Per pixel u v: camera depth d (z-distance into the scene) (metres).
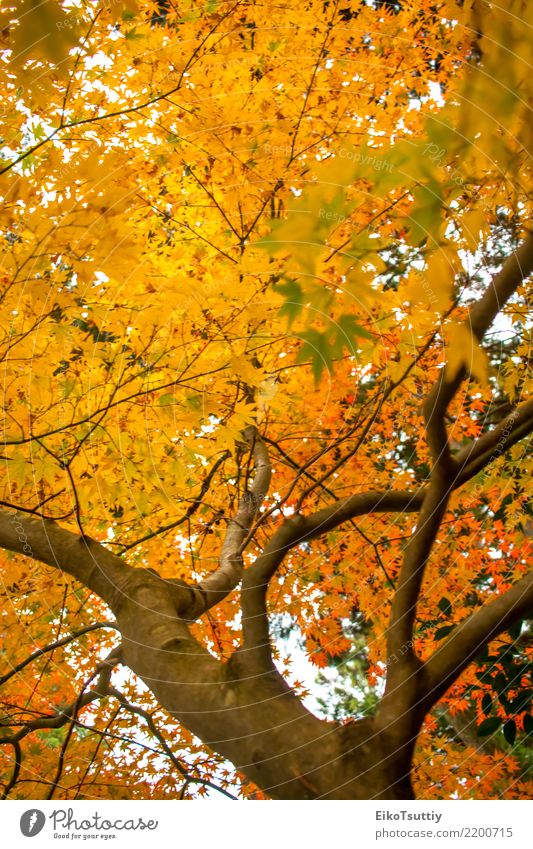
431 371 4.32
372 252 1.83
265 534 4.63
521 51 1.55
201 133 3.84
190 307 3.30
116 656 3.87
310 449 4.76
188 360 3.51
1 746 4.24
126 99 3.80
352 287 1.83
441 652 1.89
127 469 3.66
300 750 1.78
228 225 4.01
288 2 3.93
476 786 3.89
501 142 1.63
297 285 1.83
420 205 1.71
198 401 3.55
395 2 4.45
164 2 4.08
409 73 3.99
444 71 3.88
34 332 3.16
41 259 2.74
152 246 3.90
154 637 2.22
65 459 3.54
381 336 3.46
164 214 3.92
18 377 3.36
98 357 3.58
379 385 4.21
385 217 2.42
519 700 3.91
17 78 2.35
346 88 4.02
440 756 3.98
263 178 3.89
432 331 3.38
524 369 4.10
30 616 4.55
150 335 3.48
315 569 4.60
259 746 1.82
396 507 2.60
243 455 4.59
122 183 3.63
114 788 4.13
